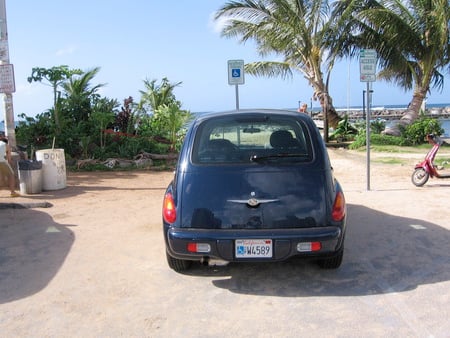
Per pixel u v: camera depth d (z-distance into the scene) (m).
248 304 3.92
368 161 8.77
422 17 19.06
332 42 19.58
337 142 20.22
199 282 4.42
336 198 4.14
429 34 19.03
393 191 8.65
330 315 3.68
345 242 5.55
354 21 18.91
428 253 5.11
